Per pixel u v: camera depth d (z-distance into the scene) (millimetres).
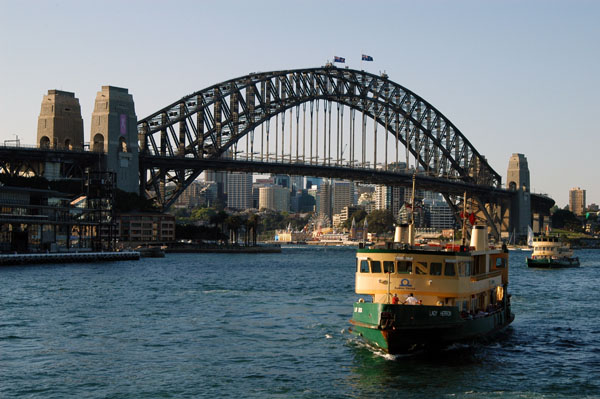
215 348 57156
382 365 50656
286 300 91000
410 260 53250
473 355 53906
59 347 57250
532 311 82000
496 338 60594
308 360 52719
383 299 53938
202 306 83438
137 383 46656
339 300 91312
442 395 44156
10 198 179750
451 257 52812
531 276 147625
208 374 48938
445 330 51812
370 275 54375
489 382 46844
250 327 67188
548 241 183875
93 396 43844
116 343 59062
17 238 183625
